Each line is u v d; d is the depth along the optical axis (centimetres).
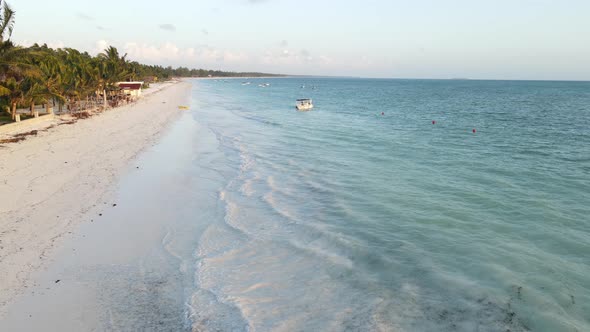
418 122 4556
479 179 2000
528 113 5788
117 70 5816
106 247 1231
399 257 1160
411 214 1504
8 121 3400
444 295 964
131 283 1024
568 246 1227
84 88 4784
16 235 1281
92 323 859
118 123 3991
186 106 6319
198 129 3806
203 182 1973
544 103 8038
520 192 1777
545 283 1014
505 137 3425
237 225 1423
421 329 839
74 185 1839
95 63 5362
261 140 3200
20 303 926
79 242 1259
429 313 894
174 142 3062
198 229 1390
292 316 885
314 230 1365
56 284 1010
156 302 941
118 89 6247
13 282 1010
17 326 847
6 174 1955
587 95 11425
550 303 928
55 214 1479
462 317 879
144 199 1698
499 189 1822
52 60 4266
